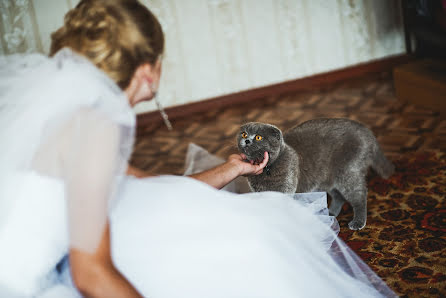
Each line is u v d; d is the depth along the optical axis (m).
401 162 2.73
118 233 1.18
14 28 3.81
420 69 3.52
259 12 4.16
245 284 1.18
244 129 1.99
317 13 4.23
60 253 1.11
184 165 3.16
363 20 4.30
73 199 0.97
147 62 1.13
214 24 4.12
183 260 1.18
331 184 2.30
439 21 3.29
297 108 3.91
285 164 2.05
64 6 3.85
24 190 1.03
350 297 1.34
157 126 4.03
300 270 1.24
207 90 4.29
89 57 1.06
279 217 1.33
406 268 1.84
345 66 4.40
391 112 3.49
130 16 1.07
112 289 0.96
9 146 1.01
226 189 2.44
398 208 2.29
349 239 2.12
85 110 1.01
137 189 1.22
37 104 1.01
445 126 3.10
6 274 1.06
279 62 4.32
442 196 2.31
